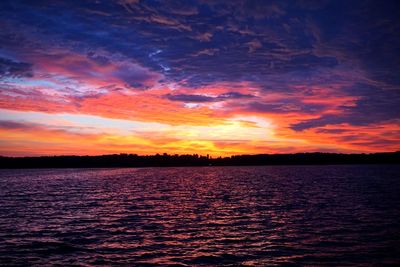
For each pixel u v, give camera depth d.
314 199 43.09
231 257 17.98
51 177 135.12
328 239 21.28
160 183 89.38
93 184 85.62
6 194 56.06
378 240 20.81
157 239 21.97
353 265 16.44
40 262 17.31
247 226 25.91
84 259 17.80
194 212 33.62
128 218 30.12
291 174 139.12
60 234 23.52
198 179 112.50
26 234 23.53
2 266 16.70
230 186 73.50
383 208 33.38
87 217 30.80
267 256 18.08
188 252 18.95
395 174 116.25
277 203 39.88
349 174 124.19
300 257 17.78
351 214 30.27
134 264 17.00
